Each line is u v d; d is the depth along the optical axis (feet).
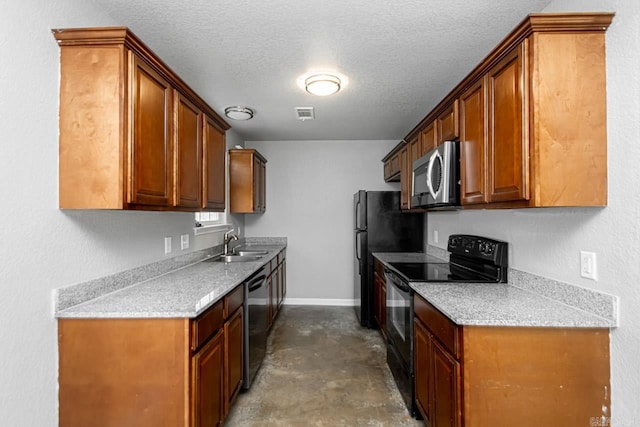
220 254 11.58
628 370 4.27
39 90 4.47
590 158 4.52
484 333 4.67
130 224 6.53
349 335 11.53
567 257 5.24
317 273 15.28
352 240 15.19
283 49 6.79
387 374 8.75
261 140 15.16
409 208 10.38
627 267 4.25
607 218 4.52
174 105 6.07
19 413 4.23
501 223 7.09
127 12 5.56
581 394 4.61
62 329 4.84
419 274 7.77
